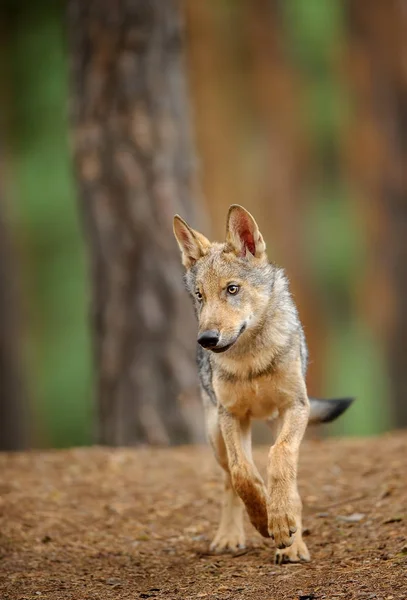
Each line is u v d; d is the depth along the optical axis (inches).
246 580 280.1
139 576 297.6
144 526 358.0
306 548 298.8
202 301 311.4
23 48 1177.4
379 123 1101.7
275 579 276.8
